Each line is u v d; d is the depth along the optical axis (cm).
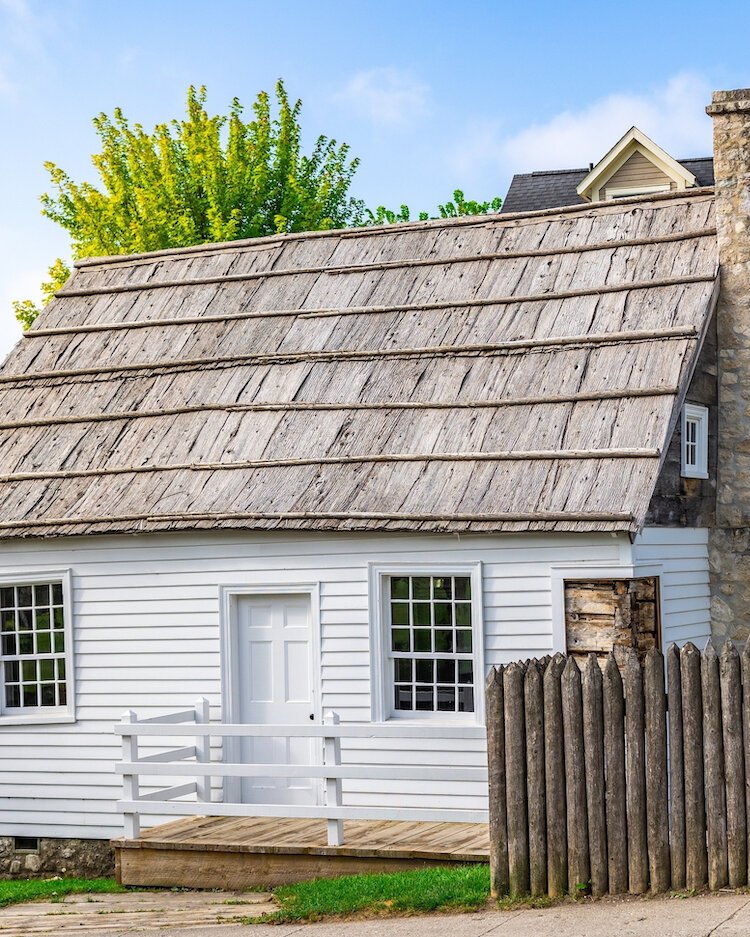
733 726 873
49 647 1498
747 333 1459
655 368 1338
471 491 1297
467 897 940
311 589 1358
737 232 1461
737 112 1464
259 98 3366
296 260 1705
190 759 1422
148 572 1431
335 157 3472
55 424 1593
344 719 1339
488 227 1636
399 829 1223
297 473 1393
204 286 1725
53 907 1162
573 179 2638
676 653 891
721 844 876
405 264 1617
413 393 1430
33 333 1755
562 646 1248
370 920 941
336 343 1534
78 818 1448
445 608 1319
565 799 914
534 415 1347
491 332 1465
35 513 1469
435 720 1306
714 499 1474
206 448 1471
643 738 897
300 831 1230
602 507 1225
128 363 1636
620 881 896
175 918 1044
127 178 3353
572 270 1509
